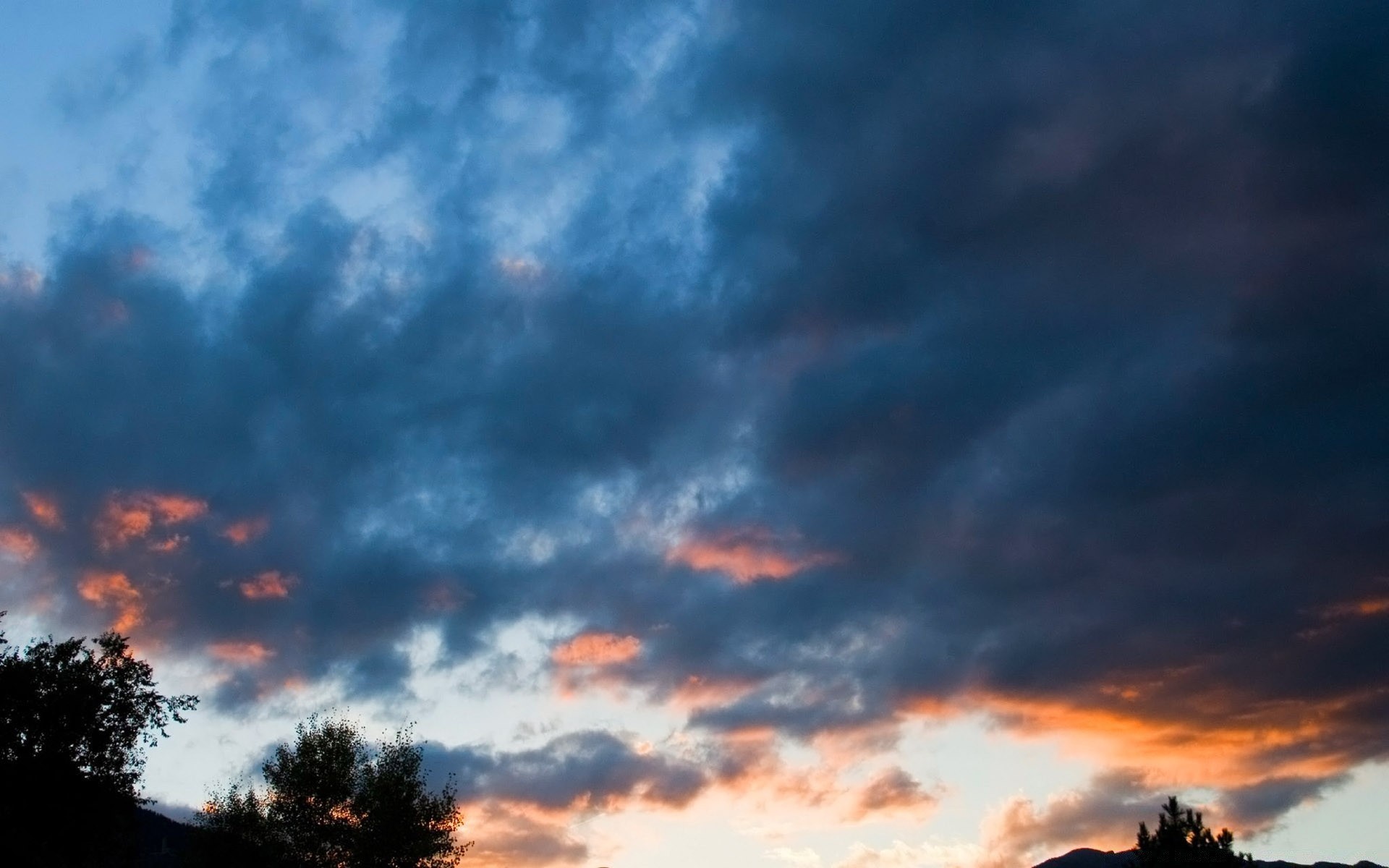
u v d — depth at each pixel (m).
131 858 48.47
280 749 71.31
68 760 45.97
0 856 43.72
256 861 66.31
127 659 50.06
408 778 71.38
